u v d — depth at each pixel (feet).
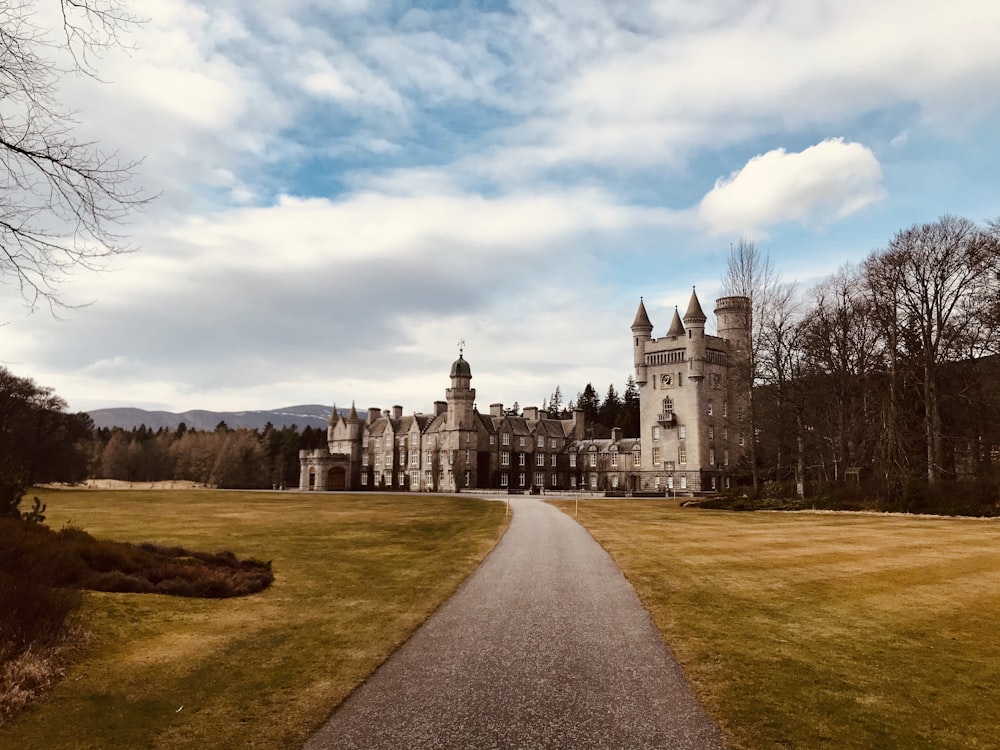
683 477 289.12
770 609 50.67
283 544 91.15
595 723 28.35
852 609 51.19
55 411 320.09
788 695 32.07
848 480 182.60
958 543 92.27
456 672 35.06
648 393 306.55
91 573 51.01
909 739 27.48
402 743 26.25
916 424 180.24
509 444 351.46
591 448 357.20
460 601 52.90
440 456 339.57
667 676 34.53
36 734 26.78
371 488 375.45
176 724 28.07
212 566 62.64
